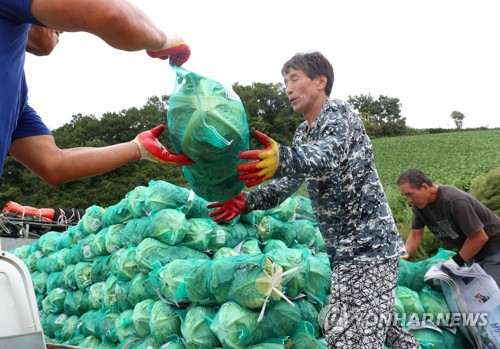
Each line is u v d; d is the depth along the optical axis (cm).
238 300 294
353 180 271
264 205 299
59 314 537
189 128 212
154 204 414
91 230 525
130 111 4344
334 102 274
